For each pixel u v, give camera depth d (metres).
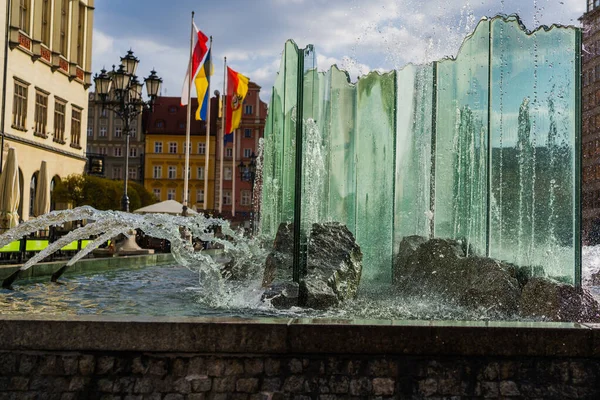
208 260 11.43
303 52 9.99
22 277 12.56
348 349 5.48
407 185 13.74
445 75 13.26
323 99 14.42
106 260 16.95
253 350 5.46
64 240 12.17
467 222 12.48
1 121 38.66
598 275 14.70
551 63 10.64
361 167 13.81
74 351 5.46
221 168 52.56
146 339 5.44
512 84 11.12
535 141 10.64
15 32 39.72
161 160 102.94
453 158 12.97
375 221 13.49
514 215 10.88
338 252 10.53
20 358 5.44
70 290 11.62
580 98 10.27
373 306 9.72
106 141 110.12
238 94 48.38
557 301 8.83
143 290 11.77
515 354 5.52
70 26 49.09
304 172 10.41
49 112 45.72
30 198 42.84
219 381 5.45
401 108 13.91
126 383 5.43
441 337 5.51
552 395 5.50
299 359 5.51
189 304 9.70
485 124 11.92
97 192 45.38
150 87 26.89
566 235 10.19
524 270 10.36
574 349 5.54
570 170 10.24
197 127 102.31
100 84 26.48
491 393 5.49
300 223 9.88
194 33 36.53
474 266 10.23
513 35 11.08
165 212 34.47
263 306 9.38
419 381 5.50
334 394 5.46
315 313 8.89
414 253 11.98
